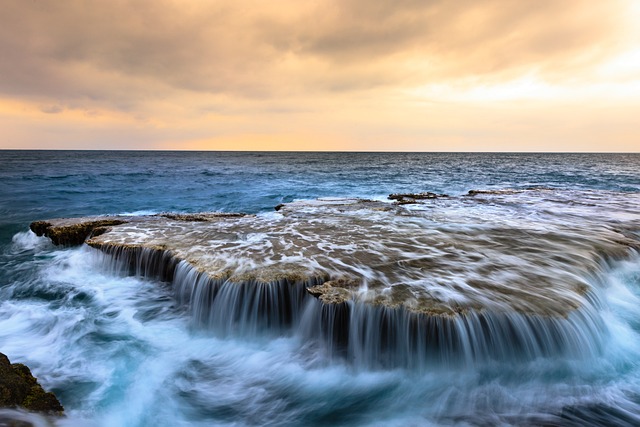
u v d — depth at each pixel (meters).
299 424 4.16
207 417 4.26
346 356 5.25
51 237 10.29
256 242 8.29
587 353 4.86
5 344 5.62
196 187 30.14
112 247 8.26
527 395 4.35
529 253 7.45
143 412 4.26
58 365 5.09
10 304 7.14
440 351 4.81
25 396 3.80
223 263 6.79
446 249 7.71
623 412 4.01
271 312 5.95
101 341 5.76
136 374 4.94
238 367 5.16
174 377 4.91
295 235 8.98
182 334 6.03
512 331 4.81
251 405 4.45
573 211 13.05
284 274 6.17
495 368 4.80
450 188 29.42
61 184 30.00
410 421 4.10
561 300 5.24
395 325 4.99
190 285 6.60
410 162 82.31
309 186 31.00
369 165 68.31
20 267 9.08
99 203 21.06
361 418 4.21
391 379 4.84
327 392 4.66
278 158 112.75
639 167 60.69
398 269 6.45
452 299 5.23
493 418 4.04
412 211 12.83
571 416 3.98
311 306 5.58
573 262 6.89
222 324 6.07
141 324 6.32
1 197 22.28
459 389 4.55
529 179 37.19
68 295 7.46
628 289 6.82
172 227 10.09
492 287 5.66
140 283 7.76
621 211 13.12
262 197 24.30
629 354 5.00
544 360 4.79
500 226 10.11
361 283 5.82
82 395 4.45
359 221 10.86
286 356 5.39
